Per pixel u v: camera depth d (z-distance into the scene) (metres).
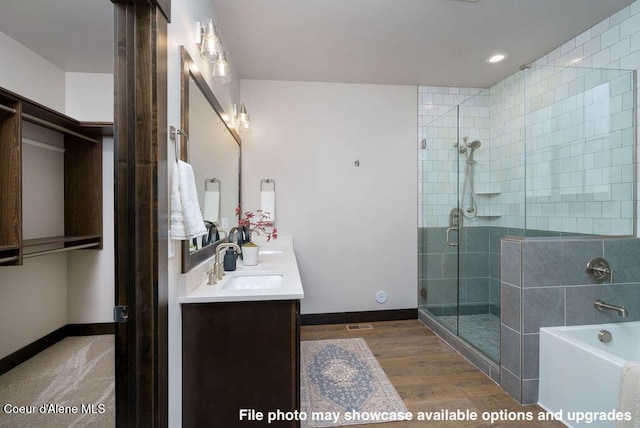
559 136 2.09
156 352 1.02
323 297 3.01
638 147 1.85
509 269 1.83
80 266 2.54
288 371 1.34
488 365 2.01
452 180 2.92
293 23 2.04
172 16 1.19
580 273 1.79
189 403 1.30
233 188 2.47
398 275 3.10
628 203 1.88
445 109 3.13
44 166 2.29
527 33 2.17
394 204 3.09
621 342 1.76
